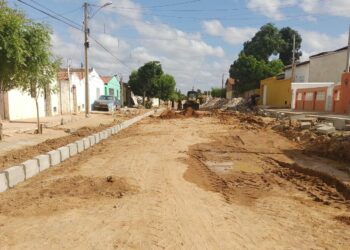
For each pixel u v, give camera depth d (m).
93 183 7.73
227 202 6.82
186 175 8.88
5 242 4.91
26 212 5.99
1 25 10.47
